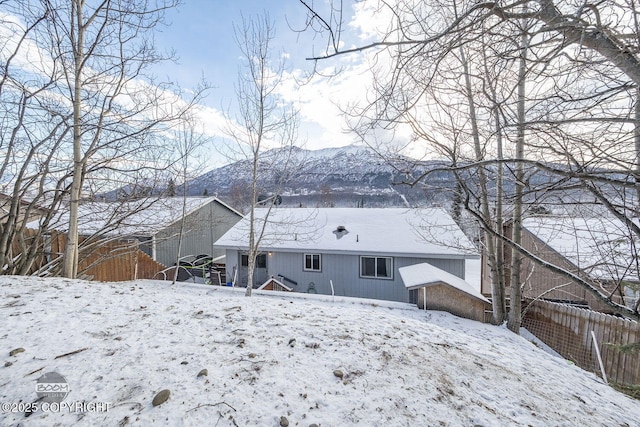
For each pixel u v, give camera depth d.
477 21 1.82
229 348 2.66
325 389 2.20
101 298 3.80
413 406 2.12
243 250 11.95
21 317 2.90
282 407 1.94
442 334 3.98
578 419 2.40
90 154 5.46
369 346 3.01
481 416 2.12
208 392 1.99
